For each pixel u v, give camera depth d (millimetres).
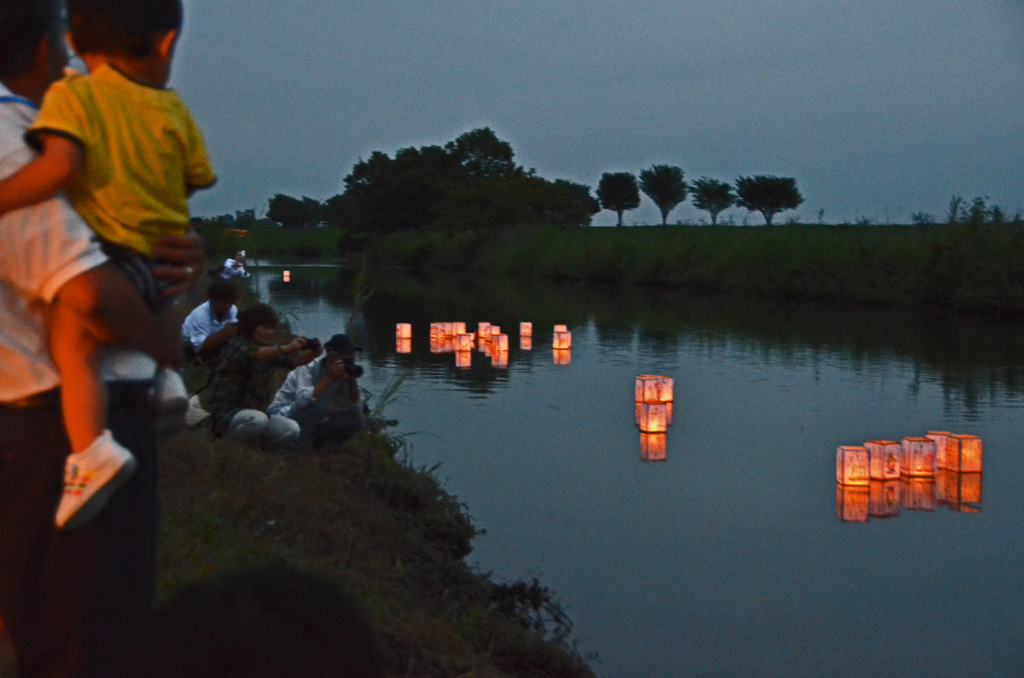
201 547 3770
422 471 7086
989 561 5547
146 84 1917
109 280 1771
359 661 803
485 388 11281
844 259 23391
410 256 51000
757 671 4184
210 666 756
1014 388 10844
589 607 4902
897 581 5254
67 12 1862
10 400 1820
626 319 19641
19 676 1936
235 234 12797
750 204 62812
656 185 72688
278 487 5199
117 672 1871
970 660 4289
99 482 1737
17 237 1714
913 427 8930
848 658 4297
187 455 5262
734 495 6871
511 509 6531
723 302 23750
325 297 26062
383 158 68250
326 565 4156
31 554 1857
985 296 19062
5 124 1759
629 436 8703
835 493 6918
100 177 1800
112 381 1879
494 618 4555
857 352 14008
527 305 23609
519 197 48344
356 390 6801
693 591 5121
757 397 10523
